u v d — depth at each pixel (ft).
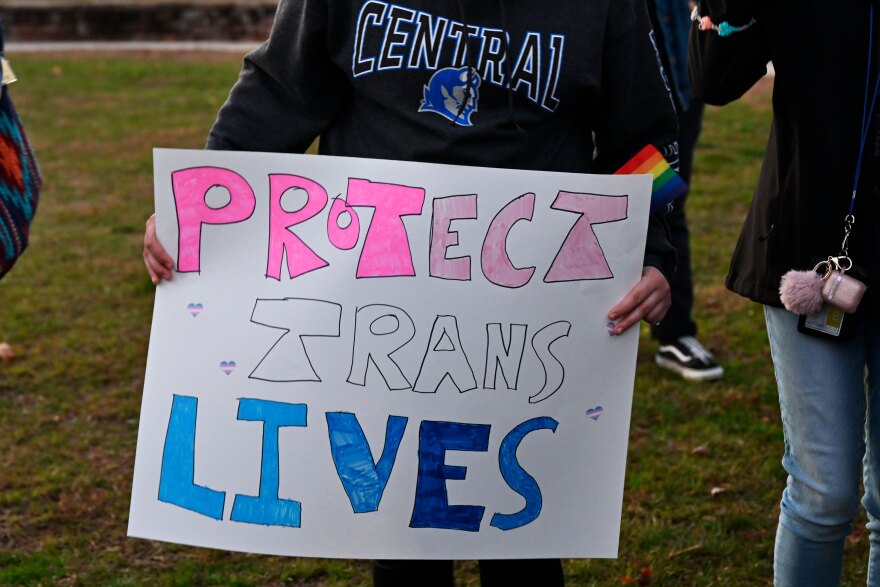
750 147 27.94
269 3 51.93
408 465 7.22
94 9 51.34
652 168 7.35
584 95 7.12
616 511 7.34
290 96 7.46
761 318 16.96
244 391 7.23
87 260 19.74
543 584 7.66
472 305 7.19
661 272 7.41
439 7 6.96
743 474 12.12
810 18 7.32
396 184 7.11
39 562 10.51
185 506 7.29
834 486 7.63
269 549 7.24
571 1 6.95
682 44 13.48
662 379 14.71
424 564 7.81
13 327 16.55
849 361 7.63
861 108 7.29
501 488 7.27
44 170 26.61
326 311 7.18
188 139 29.96
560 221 7.17
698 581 10.18
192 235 7.27
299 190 7.19
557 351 7.25
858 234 7.43
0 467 12.32
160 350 7.31
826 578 7.98
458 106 7.02
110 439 13.12
